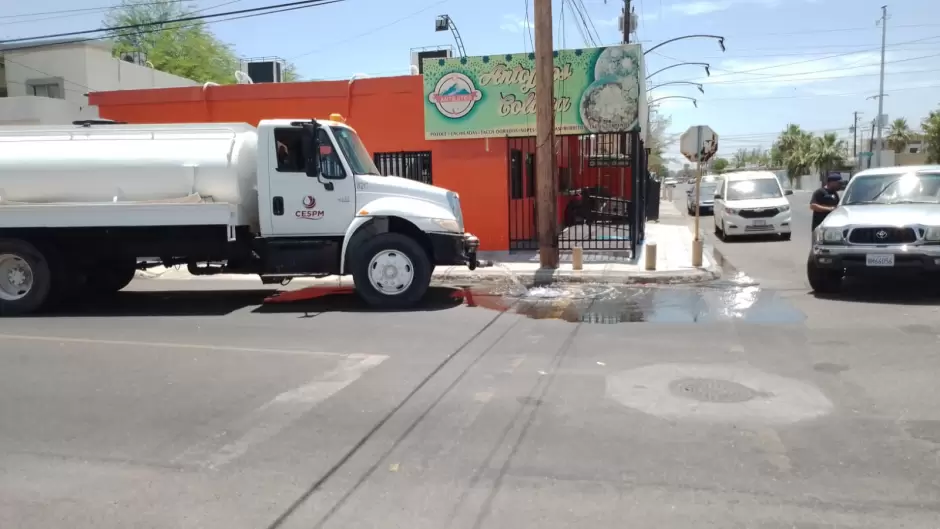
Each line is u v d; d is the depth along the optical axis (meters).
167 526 3.78
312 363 7.00
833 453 4.57
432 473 4.38
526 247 16.27
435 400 5.78
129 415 5.53
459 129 15.53
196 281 13.83
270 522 3.80
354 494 4.12
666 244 18.42
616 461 4.50
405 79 15.82
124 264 11.09
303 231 10.20
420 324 8.89
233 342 8.00
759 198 20.92
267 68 24.84
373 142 16.08
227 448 4.84
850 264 9.89
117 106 16.83
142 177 10.15
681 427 5.07
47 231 10.16
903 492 4.02
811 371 6.43
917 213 9.88
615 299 10.75
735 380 6.19
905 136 79.50
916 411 5.32
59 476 4.43
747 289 11.42
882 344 7.37
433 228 10.09
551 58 13.09
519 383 6.21
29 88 28.38
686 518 3.76
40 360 7.25
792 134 90.25
